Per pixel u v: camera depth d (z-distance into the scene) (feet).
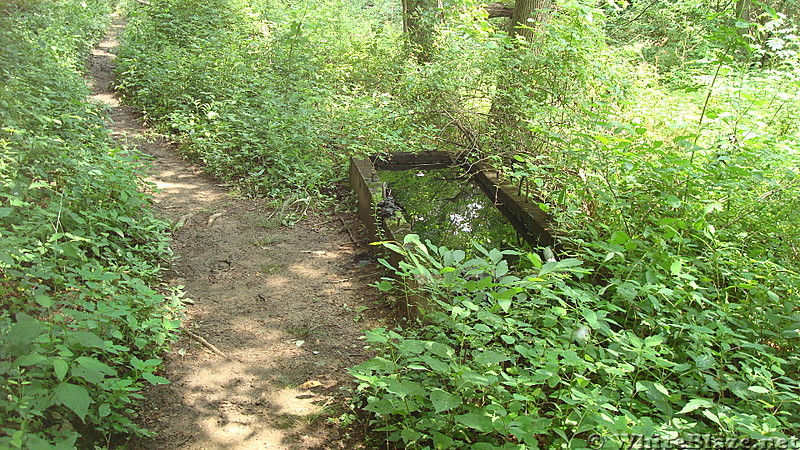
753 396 9.98
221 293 15.42
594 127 18.29
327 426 10.89
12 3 26.09
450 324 10.97
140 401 11.07
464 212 20.39
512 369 10.31
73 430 9.14
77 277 12.63
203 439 10.38
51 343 9.24
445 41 30.14
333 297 15.52
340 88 32.01
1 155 14.29
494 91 26.17
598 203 16.11
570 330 11.06
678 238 13.56
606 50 25.08
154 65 32.71
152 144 26.48
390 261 16.49
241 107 27.35
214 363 12.53
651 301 12.14
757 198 15.67
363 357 13.02
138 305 12.57
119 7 63.05
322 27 37.78
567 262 10.24
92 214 14.67
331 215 20.83
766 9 14.46
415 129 26.94
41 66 23.65
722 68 21.74
